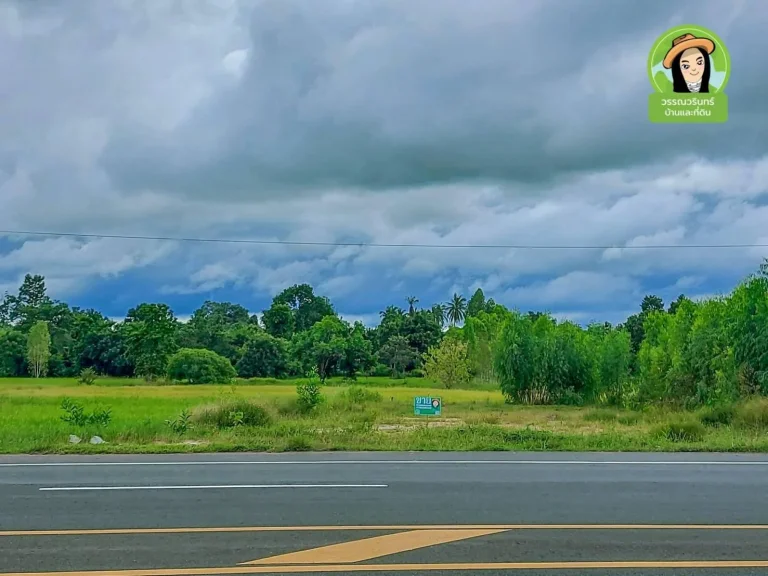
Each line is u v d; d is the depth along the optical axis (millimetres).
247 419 22500
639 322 79125
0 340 88938
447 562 6703
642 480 11359
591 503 9422
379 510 8930
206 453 15453
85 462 13703
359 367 90375
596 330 43688
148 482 11062
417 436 18250
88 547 7188
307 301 122250
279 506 9164
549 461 13859
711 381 31766
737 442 16703
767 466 13133
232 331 96438
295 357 91562
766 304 28625
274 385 68688
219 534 7703
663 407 33344
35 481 11180
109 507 9086
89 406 31500
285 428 20297
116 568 6512
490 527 8047
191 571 6430
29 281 116562
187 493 10078
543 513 8789
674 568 6586
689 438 18141
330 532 7801
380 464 13367
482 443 16812
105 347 88500
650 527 8094
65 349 91312
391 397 40906
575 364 42031
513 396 42875
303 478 11500
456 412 32281
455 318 113062
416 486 10703
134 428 19078
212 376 74625
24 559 6777
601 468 12797
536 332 43156
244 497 9781
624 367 42062
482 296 111188
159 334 83125
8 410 28875
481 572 6430
